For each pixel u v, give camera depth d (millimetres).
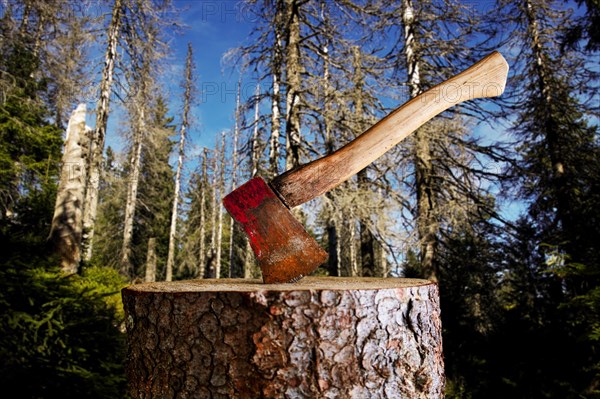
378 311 1285
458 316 9398
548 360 7469
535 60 10812
